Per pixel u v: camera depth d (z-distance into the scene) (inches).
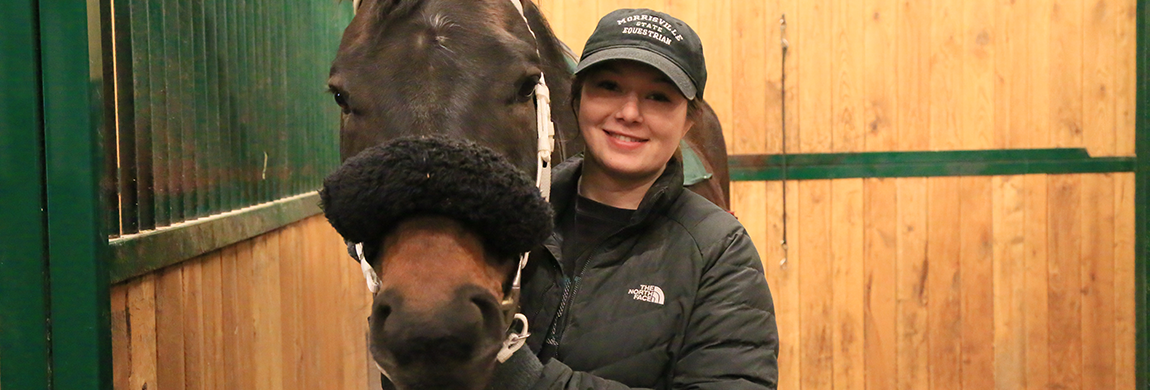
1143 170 118.7
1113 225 121.5
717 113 117.1
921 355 120.8
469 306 25.5
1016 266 121.0
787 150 118.0
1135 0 118.2
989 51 118.0
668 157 36.6
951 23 117.3
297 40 77.0
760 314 35.7
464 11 36.7
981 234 120.3
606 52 35.2
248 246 60.6
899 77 117.6
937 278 120.4
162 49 46.6
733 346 34.9
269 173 67.1
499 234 28.0
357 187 27.1
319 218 83.0
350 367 95.8
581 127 37.8
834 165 118.2
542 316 36.4
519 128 35.8
